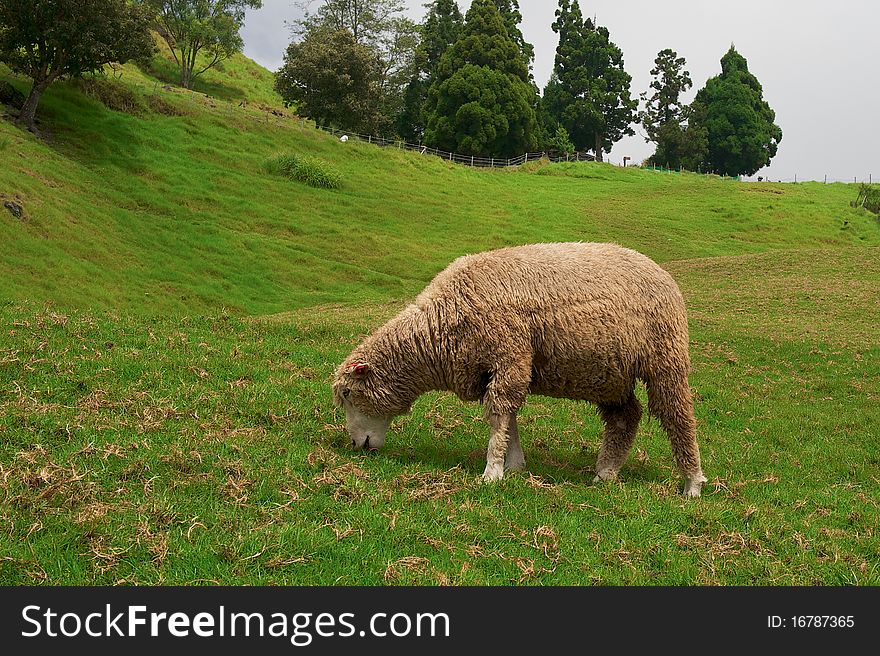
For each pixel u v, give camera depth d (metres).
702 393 14.45
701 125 102.44
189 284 32.06
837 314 24.78
